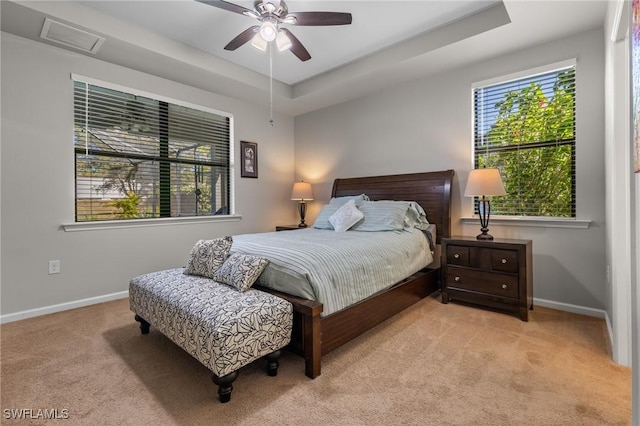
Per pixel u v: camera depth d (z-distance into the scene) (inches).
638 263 42.6
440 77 139.6
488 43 113.8
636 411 43.6
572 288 108.7
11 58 103.8
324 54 136.3
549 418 56.1
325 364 75.5
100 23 103.6
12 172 104.3
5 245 103.2
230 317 62.6
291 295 76.2
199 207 158.4
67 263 115.5
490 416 56.8
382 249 101.1
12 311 104.2
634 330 44.8
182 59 125.0
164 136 144.7
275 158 193.0
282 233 127.6
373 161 164.9
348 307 82.5
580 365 73.4
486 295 108.5
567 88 110.9
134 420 56.6
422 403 60.6
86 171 122.0
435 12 107.2
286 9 90.4
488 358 77.1
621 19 71.4
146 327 93.0
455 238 120.6
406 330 94.2
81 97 119.9
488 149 128.9
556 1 90.0
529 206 119.4
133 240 132.5
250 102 177.8
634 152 43.8
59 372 72.2
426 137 144.7
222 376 60.1
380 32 119.3
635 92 42.3
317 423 55.7
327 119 185.8
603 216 102.8
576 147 107.9
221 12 104.7
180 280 86.4
